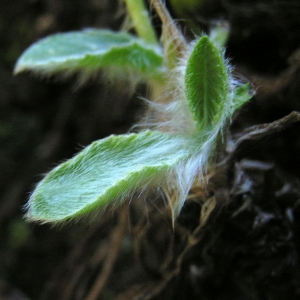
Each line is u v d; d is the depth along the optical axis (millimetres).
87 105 215
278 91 141
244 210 123
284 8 138
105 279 159
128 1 134
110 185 103
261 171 127
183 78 117
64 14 204
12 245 227
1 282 220
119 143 107
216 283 134
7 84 226
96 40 134
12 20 222
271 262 127
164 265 141
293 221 129
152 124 123
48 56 132
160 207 135
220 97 110
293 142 138
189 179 111
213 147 118
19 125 231
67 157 224
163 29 126
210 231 126
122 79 141
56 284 179
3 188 234
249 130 120
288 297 128
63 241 224
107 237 168
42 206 101
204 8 134
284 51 144
